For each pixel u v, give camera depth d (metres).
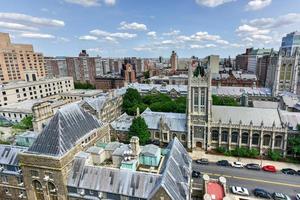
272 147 84.25
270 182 68.62
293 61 149.12
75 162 49.47
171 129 95.62
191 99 88.62
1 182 57.16
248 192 63.75
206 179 53.22
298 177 70.94
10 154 57.16
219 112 93.25
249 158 84.31
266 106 112.31
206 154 88.50
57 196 48.06
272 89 158.12
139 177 44.75
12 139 95.62
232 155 86.81
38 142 48.88
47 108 80.69
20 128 107.50
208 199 44.59
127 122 104.00
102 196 45.25
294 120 86.06
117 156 51.16
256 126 84.56
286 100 124.88
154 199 39.94
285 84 154.62
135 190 43.50
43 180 47.59
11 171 55.34
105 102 123.38
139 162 51.34
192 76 86.69
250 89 162.00
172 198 38.75
